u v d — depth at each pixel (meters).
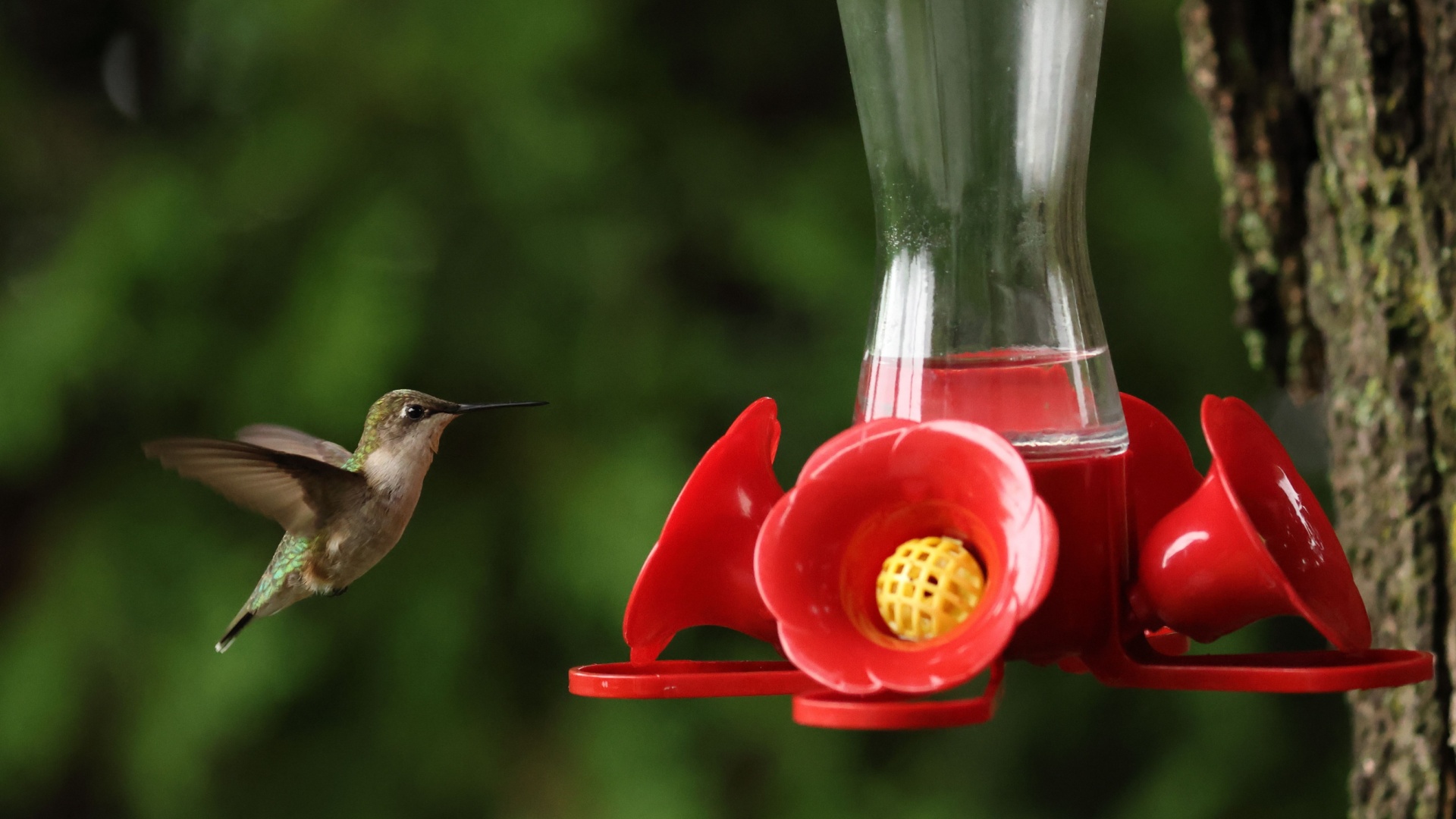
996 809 10.39
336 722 9.91
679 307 10.34
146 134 10.77
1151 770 10.36
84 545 9.95
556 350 10.12
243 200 9.95
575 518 9.81
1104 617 3.58
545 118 9.98
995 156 3.91
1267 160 5.47
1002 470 3.22
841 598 3.30
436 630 9.88
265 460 6.30
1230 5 5.49
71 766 9.83
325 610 9.83
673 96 10.66
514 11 9.97
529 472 10.07
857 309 10.10
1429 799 4.86
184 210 9.87
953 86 3.94
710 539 3.97
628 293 10.24
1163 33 10.31
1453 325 4.79
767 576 3.24
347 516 6.59
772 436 4.23
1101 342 3.94
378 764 9.88
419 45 9.95
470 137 10.01
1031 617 3.54
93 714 9.79
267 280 9.97
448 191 10.03
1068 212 3.98
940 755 10.58
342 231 9.75
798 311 10.64
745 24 10.84
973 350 3.75
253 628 9.62
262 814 9.81
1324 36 5.16
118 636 9.80
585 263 10.16
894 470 3.39
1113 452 3.73
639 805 9.69
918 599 3.25
